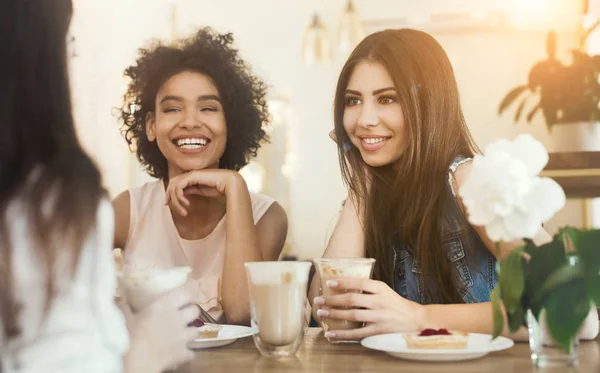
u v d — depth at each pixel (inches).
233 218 66.1
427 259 59.1
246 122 80.0
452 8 193.2
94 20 195.3
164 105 74.7
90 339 28.0
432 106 58.5
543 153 34.9
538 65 156.5
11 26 28.3
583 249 34.5
